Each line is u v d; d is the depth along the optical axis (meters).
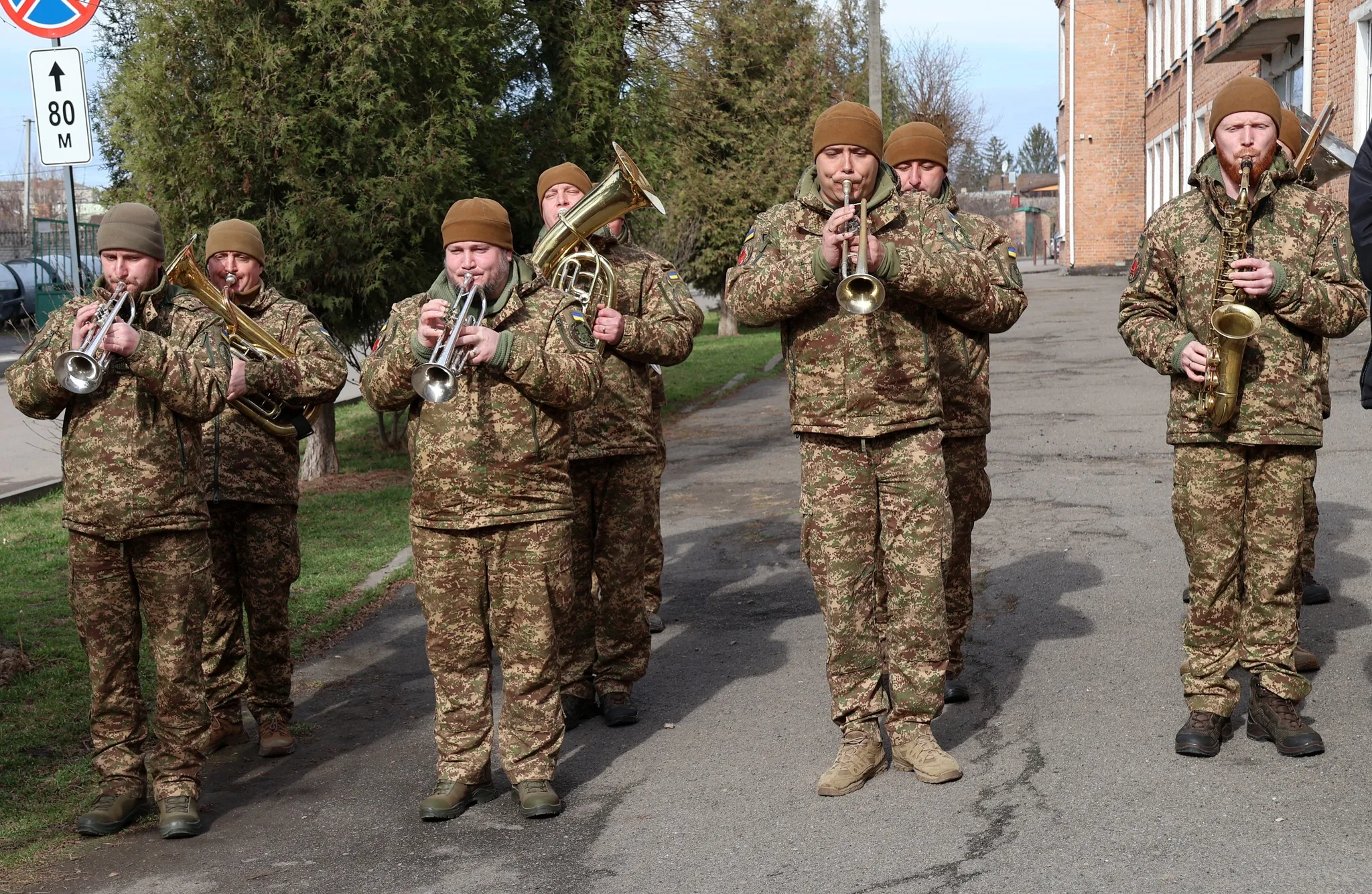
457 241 4.46
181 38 10.48
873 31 23.86
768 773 4.83
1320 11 19.53
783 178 27.53
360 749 5.43
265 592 5.38
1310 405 4.57
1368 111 18.22
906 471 4.56
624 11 14.27
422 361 4.40
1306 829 3.96
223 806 4.87
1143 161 42.38
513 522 4.54
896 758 4.73
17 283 29.33
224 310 5.09
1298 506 4.61
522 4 12.51
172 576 4.57
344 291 10.97
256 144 10.45
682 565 8.34
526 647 4.61
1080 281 38.19
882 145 4.51
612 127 13.35
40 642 6.96
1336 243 4.52
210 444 5.25
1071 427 12.07
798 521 9.27
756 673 6.10
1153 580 6.98
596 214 5.19
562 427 4.67
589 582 5.61
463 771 4.66
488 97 11.97
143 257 4.54
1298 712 4.87
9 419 16.55
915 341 4.53
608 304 5.30
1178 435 4.70
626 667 5.57
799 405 4.62
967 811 4.30
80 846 4.50
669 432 14.52
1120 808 4.22
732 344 26.16
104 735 4.68
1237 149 4.53
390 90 10.52
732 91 27.45
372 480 12.14
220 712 5.52
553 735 4.67
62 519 4.57
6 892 4.13
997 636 6.27
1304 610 6.27
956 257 4.48
